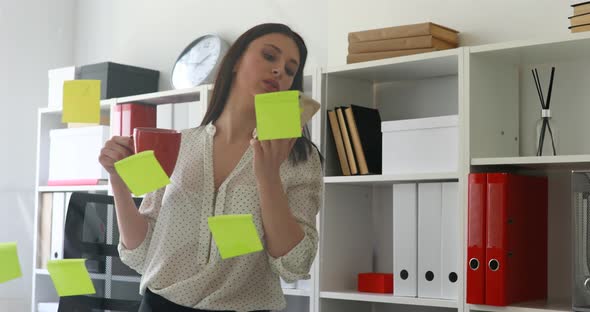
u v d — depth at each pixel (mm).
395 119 2631
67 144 2348
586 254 1870
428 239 2203
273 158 1248
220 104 1367
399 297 2221
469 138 2098
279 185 1255
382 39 2355
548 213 2262
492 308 2008
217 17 3018
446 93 2523
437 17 2518
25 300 1970
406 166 2270
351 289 2490
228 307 1262
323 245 2428
